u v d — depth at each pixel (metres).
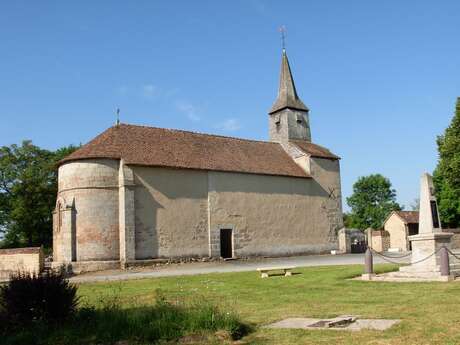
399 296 13.23
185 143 36.78
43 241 54.53
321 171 42.22
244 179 37.28
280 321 10.55
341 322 9.84
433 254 17.84
